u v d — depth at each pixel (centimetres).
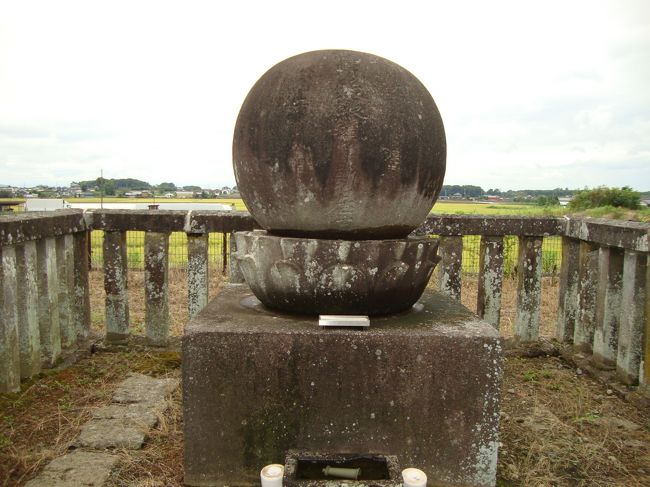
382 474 248
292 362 253
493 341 253
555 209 2444
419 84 277
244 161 269
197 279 458
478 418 255
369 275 259
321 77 253
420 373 253
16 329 360
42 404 352
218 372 254
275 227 276
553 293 830
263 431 256
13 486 257
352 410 255
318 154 248
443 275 468
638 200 2416
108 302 463
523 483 267
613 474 278
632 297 373
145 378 401
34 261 385
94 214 451
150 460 286
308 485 216
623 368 384
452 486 257
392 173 254
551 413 351
